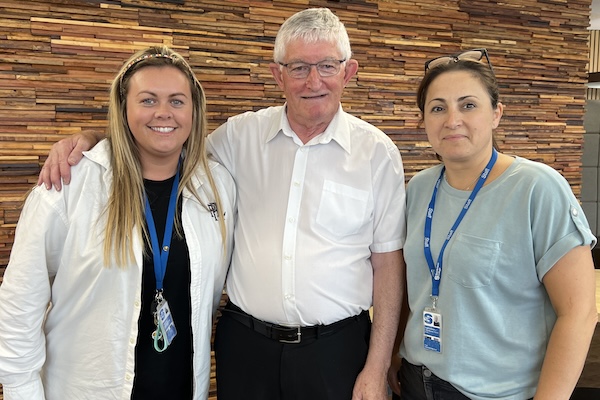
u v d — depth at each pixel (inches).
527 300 52.6
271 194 64.9
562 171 146.7
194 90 59.9
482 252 52.4
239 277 64.7
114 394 57.2
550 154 144.3
